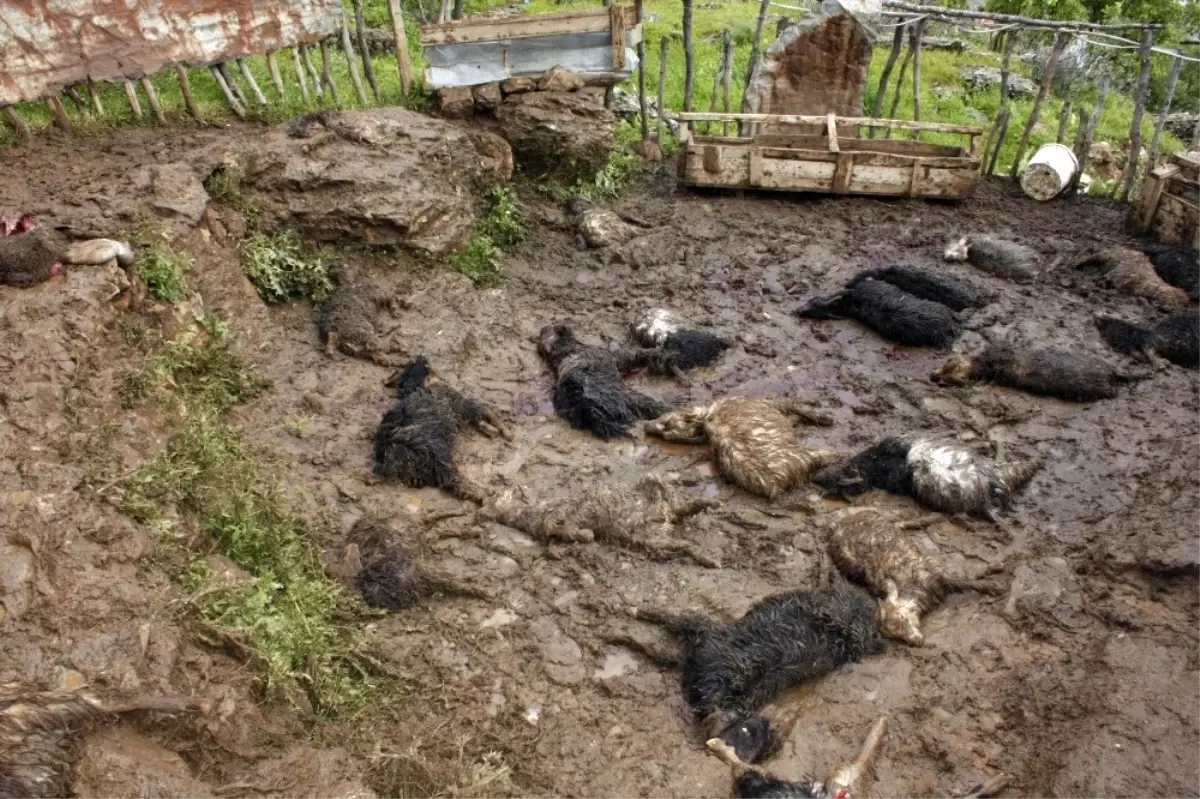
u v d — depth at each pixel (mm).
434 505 6367
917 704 4891
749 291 9328
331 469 6633
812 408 7387
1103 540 5941
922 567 5559
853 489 6445
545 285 9500
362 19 11039
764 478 6387
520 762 4559
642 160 12383
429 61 11180
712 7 21656
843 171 11047
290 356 7906
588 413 7117
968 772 4535
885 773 4527
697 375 7926
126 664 4043
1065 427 7145
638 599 5578
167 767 3777
